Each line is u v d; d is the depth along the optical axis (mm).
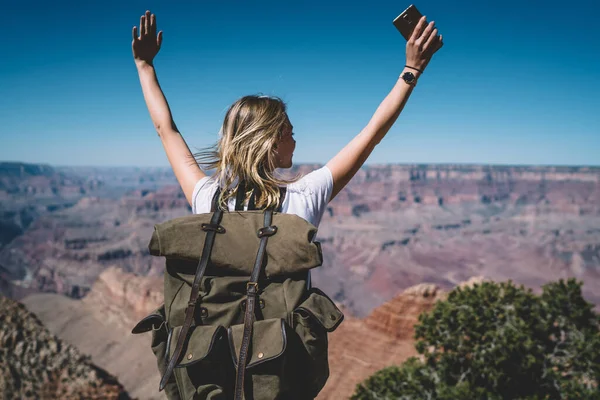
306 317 1806
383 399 16078
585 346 15836
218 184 2234
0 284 196000
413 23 2354
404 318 46188
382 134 2379
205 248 1952
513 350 15078
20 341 46750
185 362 1799
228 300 1909
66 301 111375
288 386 1846
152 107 2721
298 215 2086
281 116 2205
